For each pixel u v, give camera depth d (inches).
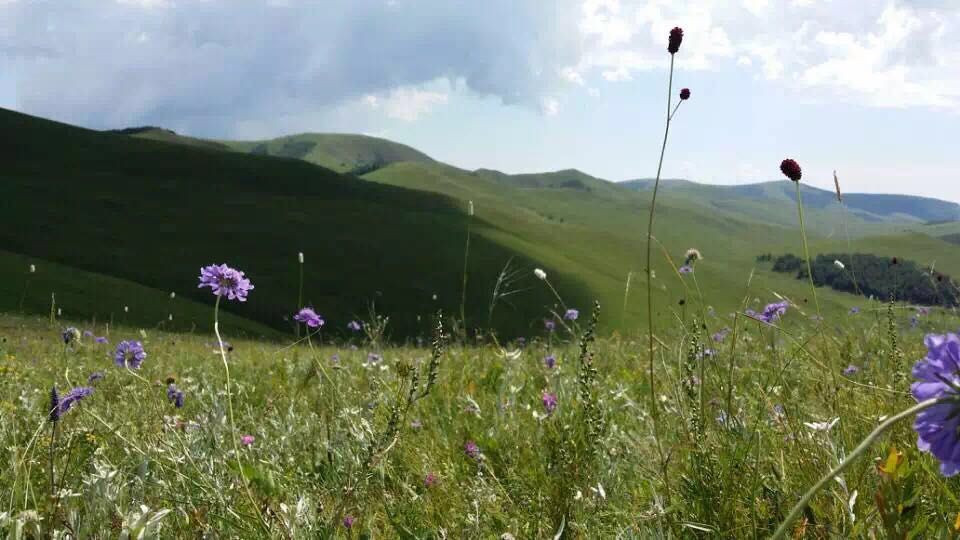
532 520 127.1
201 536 111.6
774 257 6845.5
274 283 3708.2
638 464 150.3
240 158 5935.0
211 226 4384.8
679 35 122.0
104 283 2763.3
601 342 383.2
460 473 156.6
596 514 127.4
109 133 5989.2
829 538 103.6
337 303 3563.0
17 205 4133.9
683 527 114.3
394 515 125.3
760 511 115.6
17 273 2568.9
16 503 118.3
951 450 53.7
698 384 152.4
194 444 136.2
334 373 258.4
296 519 111.8
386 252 4350.4
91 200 4456.2
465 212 5925.2
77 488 124.6
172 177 5315.0
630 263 5447.8
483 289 3897.6
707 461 123.2
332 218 4840.1
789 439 136.9
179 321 2512.3
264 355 405.7
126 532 93.9
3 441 147.7
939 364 55.7
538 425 169.8
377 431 150.9
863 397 158.6
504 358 254.7
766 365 203.2
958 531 89.5
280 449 163.2
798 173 147.1
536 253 4872.0
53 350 438.6
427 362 287.6
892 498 88.2
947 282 269.9
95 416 132.0
